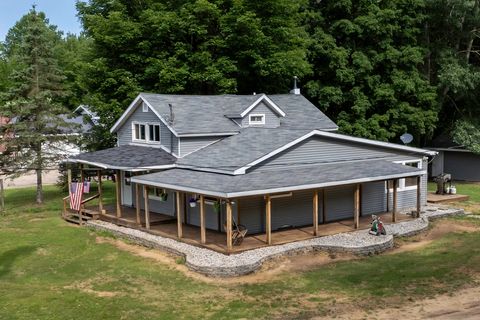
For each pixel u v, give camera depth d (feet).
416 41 126.52
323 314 42.78
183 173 69.56
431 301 45.09
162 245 63.46
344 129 119.65
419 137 133.49
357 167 73.41
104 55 113.19
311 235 66.44
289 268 55.98
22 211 92.38
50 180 147.64
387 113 121.29
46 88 108.06
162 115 77.82
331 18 126.52
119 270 56.70
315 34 121.70
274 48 114.52
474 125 129.90
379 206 81.97
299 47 118.42
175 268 56.75
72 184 81.15
